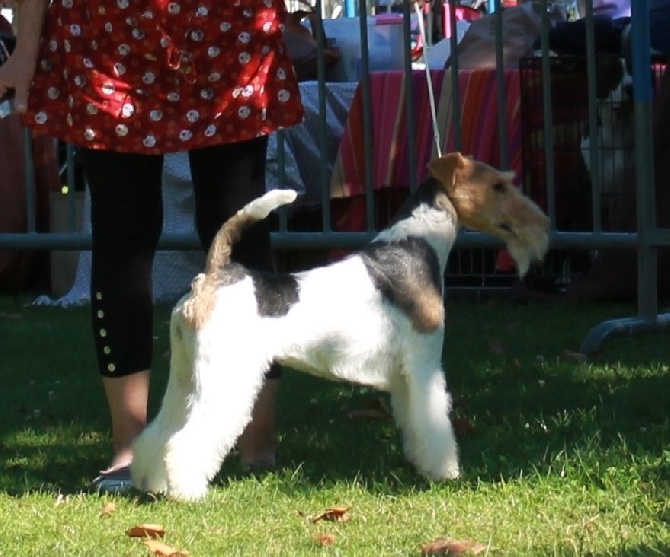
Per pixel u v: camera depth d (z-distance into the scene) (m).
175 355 6.88
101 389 9.95
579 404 8.70
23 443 8.43
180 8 6.99
